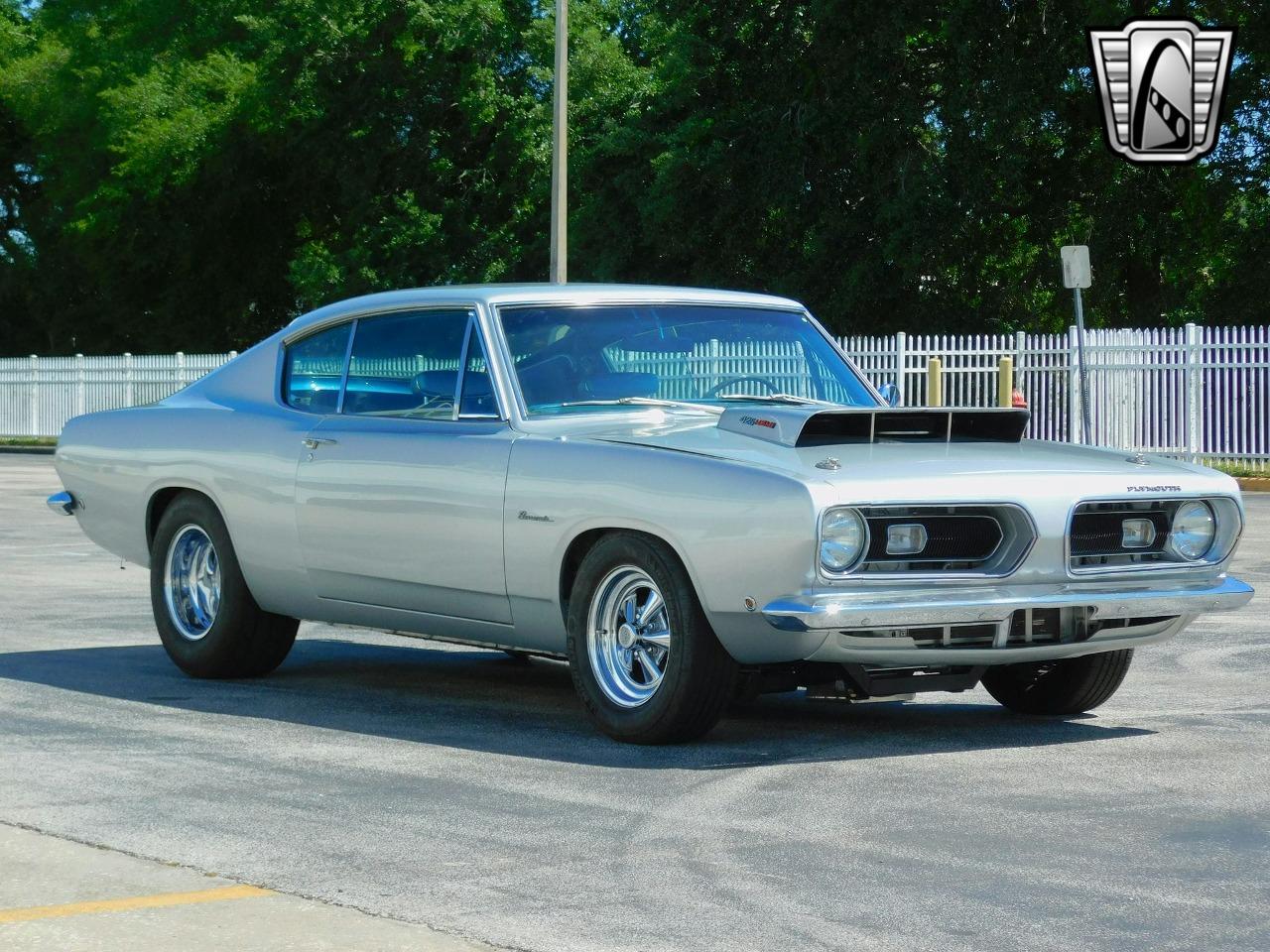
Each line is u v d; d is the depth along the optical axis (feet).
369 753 23.39
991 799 20.40
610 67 164.25
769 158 137.90
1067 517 22.94
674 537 22.62
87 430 32.09
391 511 26.32
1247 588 24.61
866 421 23.93
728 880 16.75
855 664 22.98
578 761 22.81
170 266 221.05
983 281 143.74
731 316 27.71
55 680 29.96
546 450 24.41
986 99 124.98
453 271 179.73
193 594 30.32
